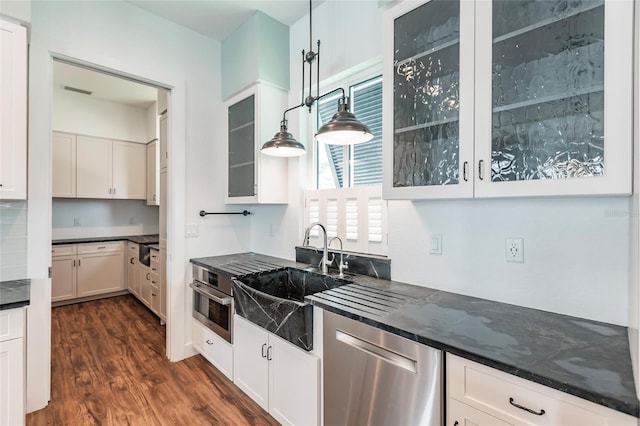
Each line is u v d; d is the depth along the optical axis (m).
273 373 1.77
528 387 0.87
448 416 1.04
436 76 1.40
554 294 1.32
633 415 0.70
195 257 2.69
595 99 1.00
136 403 2.00
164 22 2.50
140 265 3.97
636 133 0.86
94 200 4.54
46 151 1.94
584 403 0.78
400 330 1.14
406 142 1.51
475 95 1.25
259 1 2.30
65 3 2.03
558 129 1.08
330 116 2.45
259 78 2.43
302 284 2.21
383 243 2.02
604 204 1.20
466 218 1.58
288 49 2.63
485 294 1.52
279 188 2.59
